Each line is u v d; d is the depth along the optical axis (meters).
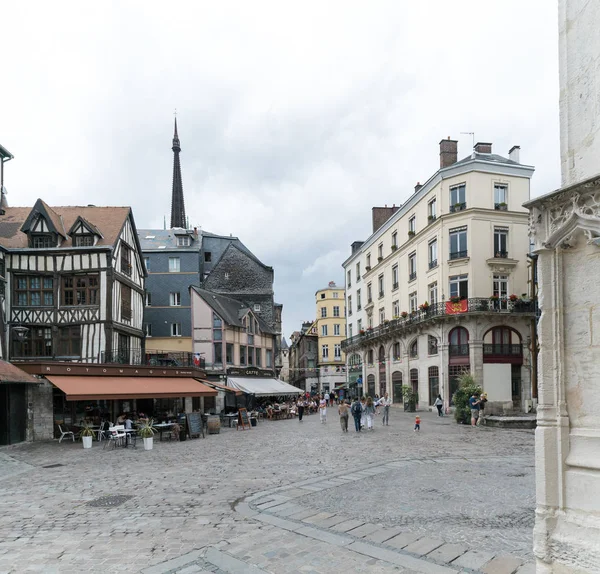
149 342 32.84
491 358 26.14
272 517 6.29
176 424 16.47
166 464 11.02
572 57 3.87
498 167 27.14
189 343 32.66
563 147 3.94
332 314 59.75
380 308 38.22
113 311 21.12
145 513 6.66
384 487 7.90
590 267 3.45
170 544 5.35
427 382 29.42
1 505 7.33
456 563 4.55
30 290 20.91
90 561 4.89
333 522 5.97
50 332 20.81
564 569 3.32
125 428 15.68
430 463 10.14
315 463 10.53
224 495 7.66
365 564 4.60
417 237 31.09
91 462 11.65
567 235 3.54
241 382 27.81
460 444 13.16
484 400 18.91
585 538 3.24
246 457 11.77
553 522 3.48
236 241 44.25
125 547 5.28
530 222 3.86
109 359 20.48
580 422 3.46
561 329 3.61
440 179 28.14
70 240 22.00
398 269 34.50
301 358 66.56
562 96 3.97
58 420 18.47
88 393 16.20
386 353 35.72
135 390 18.19
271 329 40.06
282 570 4.52
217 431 18.45
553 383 3.62
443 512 6.31
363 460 10.73
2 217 23.58
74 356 20.62
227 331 32.75
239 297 40.56
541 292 3.76
